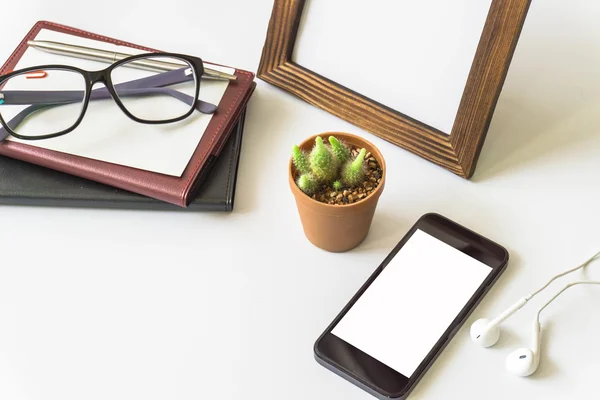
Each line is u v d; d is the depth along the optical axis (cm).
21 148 85
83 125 86
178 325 78
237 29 100
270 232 84
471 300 76
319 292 79
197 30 100
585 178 85
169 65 89
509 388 73
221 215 85
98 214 85
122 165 83
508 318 77
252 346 76
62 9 102
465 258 79
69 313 79
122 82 89
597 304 77
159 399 74
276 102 93
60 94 87
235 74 91
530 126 89
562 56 95
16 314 79
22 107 87
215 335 77
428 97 84
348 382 74
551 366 74
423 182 86
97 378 75
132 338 77
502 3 75
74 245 83
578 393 72
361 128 90
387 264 79
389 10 84
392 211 84
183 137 85
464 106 81
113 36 99
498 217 83
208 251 82
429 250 79
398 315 76
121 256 82
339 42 88
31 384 75
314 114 92
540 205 84
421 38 82
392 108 87
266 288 80
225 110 88
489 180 86
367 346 74
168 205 84
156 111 87
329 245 80
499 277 79
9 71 91
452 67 81
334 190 75
